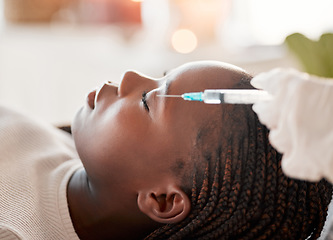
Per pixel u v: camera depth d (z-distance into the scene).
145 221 1.16
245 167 1.02
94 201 1.19
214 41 2.89
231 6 3.02
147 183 1.09
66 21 2.84
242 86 1.09
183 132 1.05
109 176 1.12
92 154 1.13
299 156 0.67
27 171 1.25
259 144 1.02
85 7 2.83
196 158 1.05
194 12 2.79
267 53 2.80
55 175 1.26
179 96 1.02
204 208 1.02
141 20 2.82
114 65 2.56
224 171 1.02
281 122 0.68
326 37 1.03
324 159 0.66
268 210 1.00
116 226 1.19
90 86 2.67
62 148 1.43
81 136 1.16
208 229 1.02
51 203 1.19
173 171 1.07
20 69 2.71
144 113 1.09
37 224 1.13
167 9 2.90
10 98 2.71
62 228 1.15
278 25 3.00
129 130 1.09
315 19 2.93
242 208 0.99
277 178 1.01
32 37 2.74
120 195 1.13
